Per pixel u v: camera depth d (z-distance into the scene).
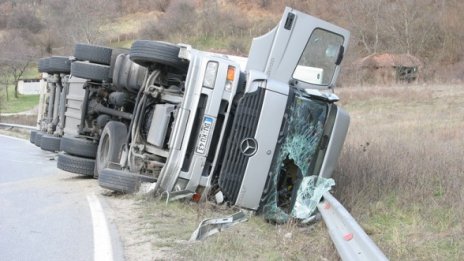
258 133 8.16
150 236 6.73
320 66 9.17
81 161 11.54
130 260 5.79
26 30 80.69
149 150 9.20
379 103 28.50
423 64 48.69
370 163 10.74
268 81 8.28
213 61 8.19
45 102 16.97
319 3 62.47
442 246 6.76
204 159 8.17
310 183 8.56
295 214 8.44
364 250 5.19
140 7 82.44
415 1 56.22
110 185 9.06
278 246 6.62
